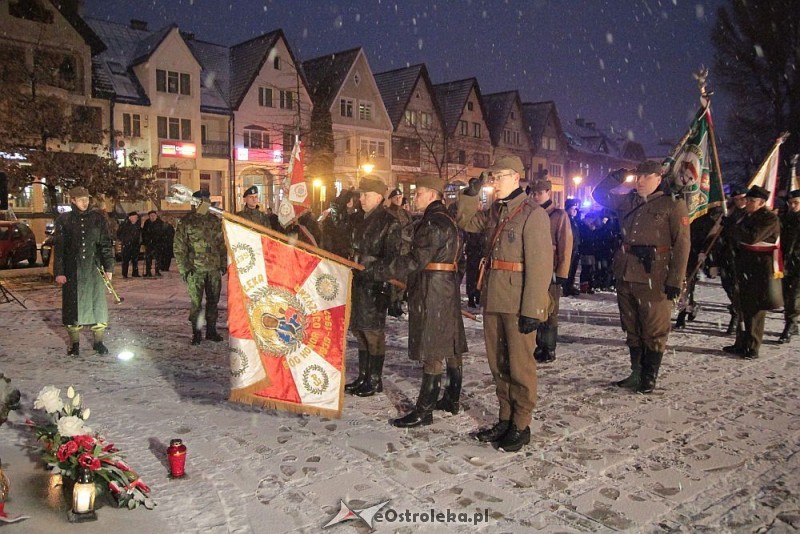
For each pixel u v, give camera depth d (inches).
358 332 216.2
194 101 1355.8
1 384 136.8
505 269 171.0
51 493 136.5
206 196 294.4
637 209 228.1
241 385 178.1
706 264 369.7
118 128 1264.8
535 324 163.8
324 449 167.0
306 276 181.2
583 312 407.5
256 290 179.5
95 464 129.0
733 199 335.3
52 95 805.9
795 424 190.2
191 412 193.8
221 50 1514.5
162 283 565.6
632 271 222.8
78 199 262.8
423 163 1772.9
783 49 1163.9
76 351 270.1
